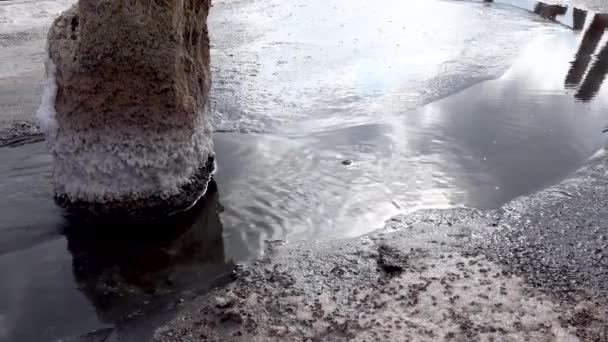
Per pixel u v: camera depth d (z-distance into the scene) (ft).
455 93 5.64
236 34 8.04
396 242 3.18
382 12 9.55
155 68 3.25
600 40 7.71
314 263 3.02
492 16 9.20
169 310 2.69
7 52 6.99
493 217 3.43
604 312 2.57
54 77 3.37
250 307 2.66
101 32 3.16
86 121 3.29
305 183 3.89
